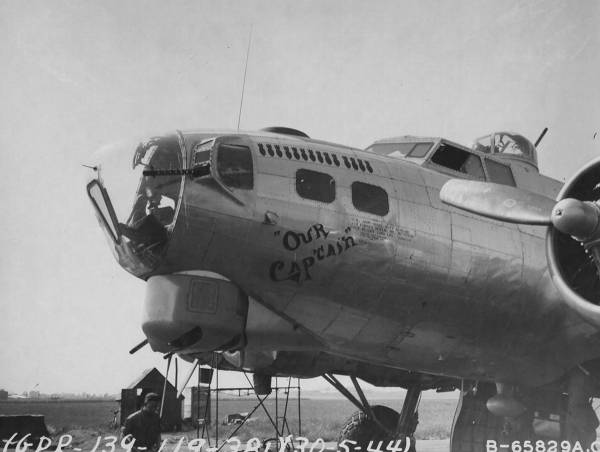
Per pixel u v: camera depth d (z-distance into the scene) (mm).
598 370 9422
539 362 8914
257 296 7141
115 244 7172
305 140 7621
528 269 8352
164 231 6762
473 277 7984
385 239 7441
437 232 7816
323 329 7539
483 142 10344
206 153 6875
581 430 9086
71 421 34406
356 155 7793
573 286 6922
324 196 7242
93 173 7273
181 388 8047
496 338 8438
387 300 7555
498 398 9266
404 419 10305
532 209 6590
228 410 54906
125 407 22516
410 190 7859
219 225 6742
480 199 6844
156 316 6773
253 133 7395
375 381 10023
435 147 8734
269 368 8945
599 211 6008
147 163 6914
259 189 6918
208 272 6906
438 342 8203
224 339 7008
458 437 9789
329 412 57719
